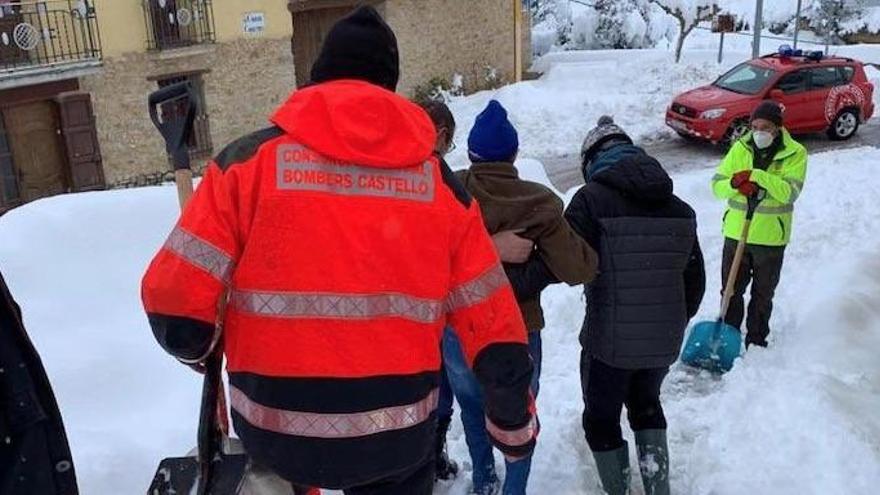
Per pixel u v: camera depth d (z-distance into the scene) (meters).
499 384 2.10
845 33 29.27
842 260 7.36
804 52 17.52
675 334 3.44
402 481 2.13
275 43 17.59
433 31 21.52
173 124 2.37
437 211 1.97
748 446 4.14
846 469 3.87
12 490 2.07
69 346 4.00
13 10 14.26
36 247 4.32
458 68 22.31
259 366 1.91
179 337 1.82
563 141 17.12
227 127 17.20
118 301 4.32
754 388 4.78
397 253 1.91
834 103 16.02
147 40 15.70
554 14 29.20
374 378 1.92
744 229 5.30
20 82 14.03
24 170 14.78
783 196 5.20
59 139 15.12
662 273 3.38
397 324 1.94
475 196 3.04
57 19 14.66
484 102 20.45
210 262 1.82
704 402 4.67
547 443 4.11
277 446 1.95
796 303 6.45
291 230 1.85
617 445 3.59
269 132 1.92
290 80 18.02
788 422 4.30
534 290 3.12
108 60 15.26
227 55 16.91
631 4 27.78
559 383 4.84
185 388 4.05
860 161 12.05
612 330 3.39
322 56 1.98
